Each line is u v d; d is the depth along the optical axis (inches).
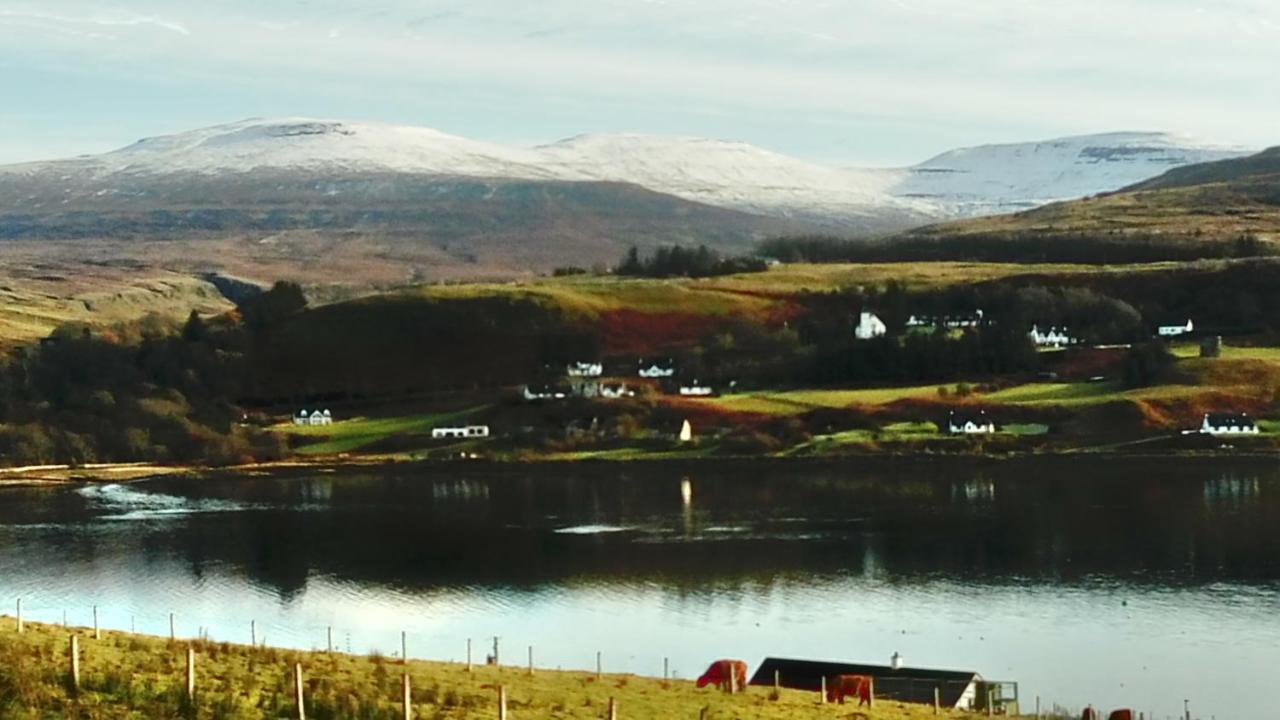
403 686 2856.8
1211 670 5251.0
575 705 2992.1
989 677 5177.2
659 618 6136.8
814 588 6638.8
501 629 5989.2
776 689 3452.3
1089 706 4552.2
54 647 2935.5
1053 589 6505.9
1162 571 6811.0
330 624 6127.0
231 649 3228.3
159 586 6958.7
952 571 6909.5
